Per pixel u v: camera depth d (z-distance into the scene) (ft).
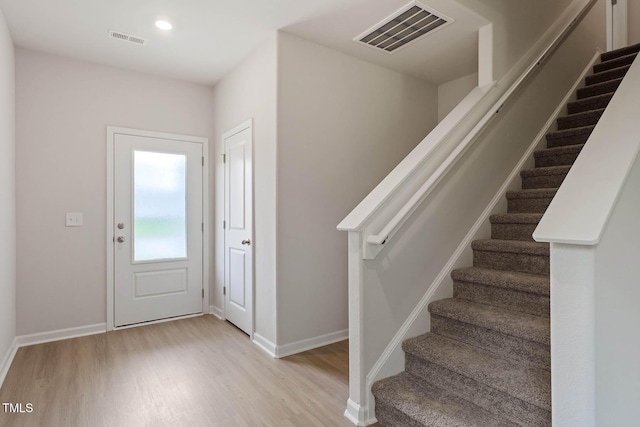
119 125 11.47
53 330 10.37
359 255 6.31
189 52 10.49
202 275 13.02
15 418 6.41
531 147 10.09
